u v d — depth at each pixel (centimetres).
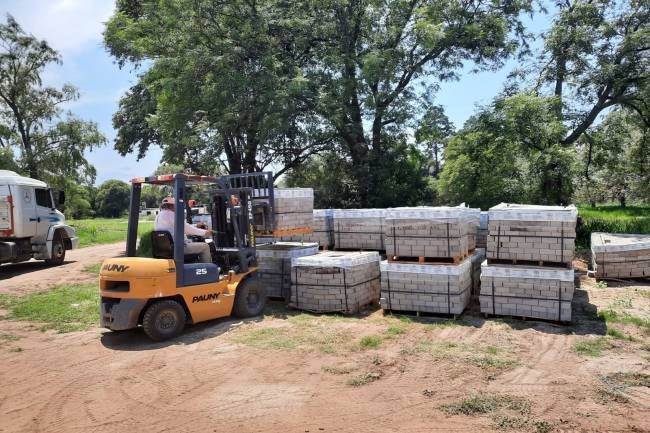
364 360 704
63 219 1825
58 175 3244
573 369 651
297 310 1008
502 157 2288
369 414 533
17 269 1717
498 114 2195
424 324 877
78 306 1102
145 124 2872
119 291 809
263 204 1038
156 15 2200
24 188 1628
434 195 2711
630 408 534
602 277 1236
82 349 806
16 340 868
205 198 1462
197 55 1983
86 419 548
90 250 2309
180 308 841
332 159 2558
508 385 601
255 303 979
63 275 1545
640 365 662
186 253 892
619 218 2242
